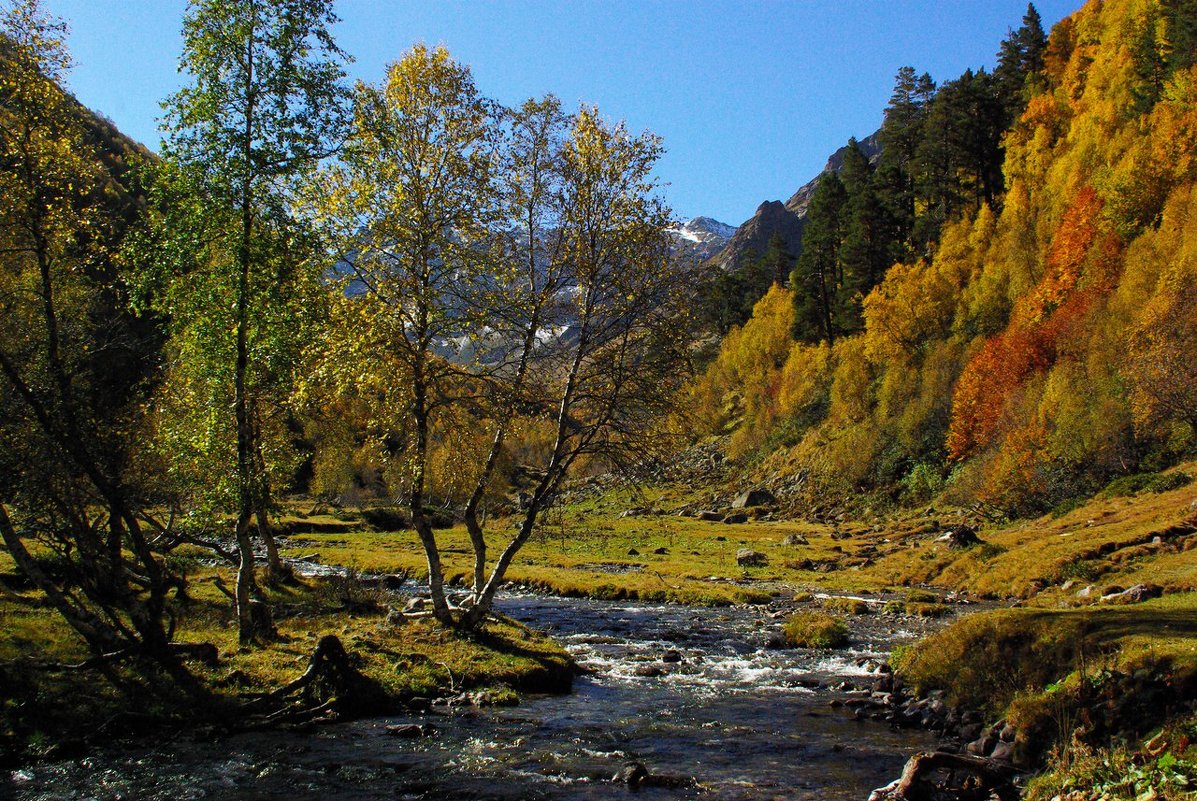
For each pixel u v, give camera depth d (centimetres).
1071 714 1102
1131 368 5150
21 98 1452
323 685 1447
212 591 2478
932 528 6312
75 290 1619
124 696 1327
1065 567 3362
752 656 2225
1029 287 8331
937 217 11294
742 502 9288
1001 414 6600
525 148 2069
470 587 3844
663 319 1922
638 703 1620
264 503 1758
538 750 1266
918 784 996
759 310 13000
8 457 1358
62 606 1395
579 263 1983
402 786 1082
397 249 1853
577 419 2056
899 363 9056
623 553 5866
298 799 1023
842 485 8662
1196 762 813
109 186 1645
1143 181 7262
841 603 3231
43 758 1120
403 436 1998
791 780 1127
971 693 1437
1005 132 11044
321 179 1778
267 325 1753
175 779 1077
